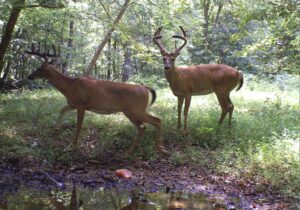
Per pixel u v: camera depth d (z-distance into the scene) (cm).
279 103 1232
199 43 1702
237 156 795
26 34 1449
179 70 903
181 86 902
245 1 1248
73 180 713
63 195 647
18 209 581
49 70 838
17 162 761
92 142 849
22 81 1515
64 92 835
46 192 657
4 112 960
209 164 779
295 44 1183
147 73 1878
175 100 1226
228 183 717
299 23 1126
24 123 907
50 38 1463
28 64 1487
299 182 678
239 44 1986
